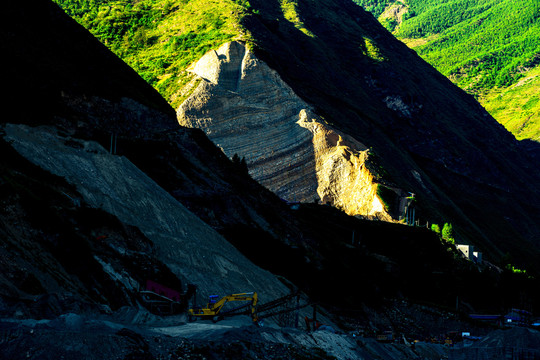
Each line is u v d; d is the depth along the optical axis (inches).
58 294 1510.8
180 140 3718.0
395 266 4394.7
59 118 2839.6
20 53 3038.9
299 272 3346.5
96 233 2049.7
